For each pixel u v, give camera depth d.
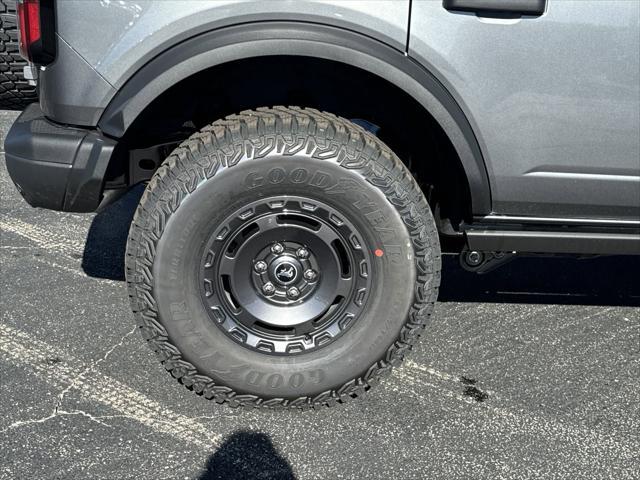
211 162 1.76
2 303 2.41
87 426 1.90
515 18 1.76
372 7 1.74
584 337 2.38
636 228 1.99
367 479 1.77
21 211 3.09
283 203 1.81
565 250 2.00
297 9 1.74
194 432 1.90
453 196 2.05
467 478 1.78
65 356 2.17
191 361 1.90
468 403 2.05
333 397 1.96
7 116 3.99
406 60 1.78
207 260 1.84
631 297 2.64
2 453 1.79
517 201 1.94
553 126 1.84
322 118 1.82
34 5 1.78
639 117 1.84
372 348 1.91
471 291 2.62
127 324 2.34
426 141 2.09
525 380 2.16
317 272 1.89
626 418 2.02
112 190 2.13
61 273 2.62
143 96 1.78
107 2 1.74
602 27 1.76
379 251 1.85
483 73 1.79
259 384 1.92
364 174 1.78
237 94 2.04
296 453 1.84
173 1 1.73
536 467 1.83
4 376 2.07
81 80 1.80
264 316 1.89
